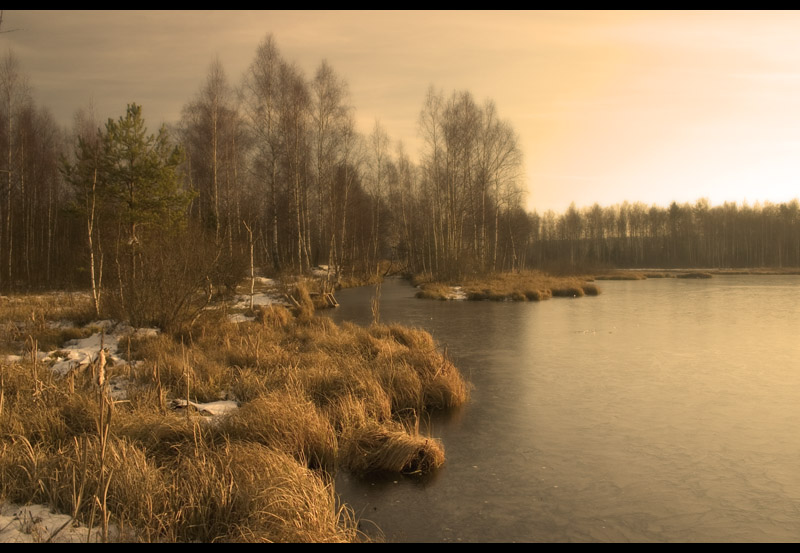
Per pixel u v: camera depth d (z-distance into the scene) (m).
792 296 29.61
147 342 11.53
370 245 46.66
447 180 34.47
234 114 30.75
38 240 32.44
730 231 86.00
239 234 27.55
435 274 35.97
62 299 19.84
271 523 4.29
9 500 4.66
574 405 9.09
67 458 5.02
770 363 12.34
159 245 14.19
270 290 24.61
